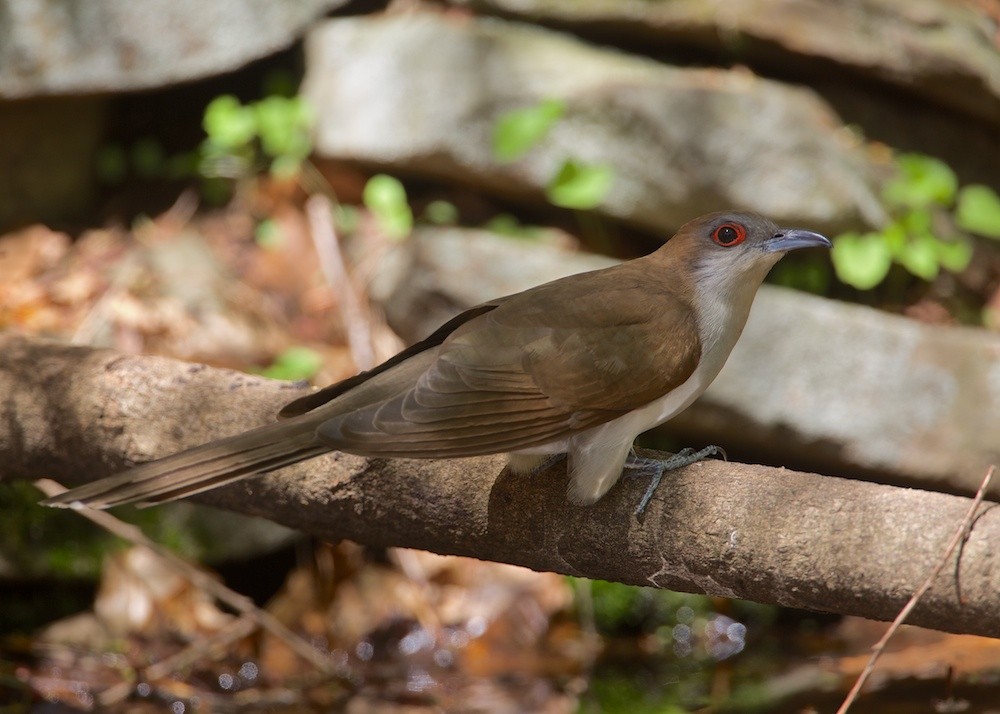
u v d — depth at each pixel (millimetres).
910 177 11641
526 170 11500
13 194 12039
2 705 8766
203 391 7254
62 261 11789
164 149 12883
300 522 7102
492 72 11656
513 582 10531
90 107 12289
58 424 7422
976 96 11836
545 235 11797
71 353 7602
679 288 6504
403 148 11773
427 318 11062
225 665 9570
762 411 10727
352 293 11758
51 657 9461
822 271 11727
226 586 10297
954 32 11914
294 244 12133
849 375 10781
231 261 12008
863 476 10930
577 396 5969
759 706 8844
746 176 11180
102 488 5512
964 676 9086
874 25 11773
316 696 9188
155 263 11734
